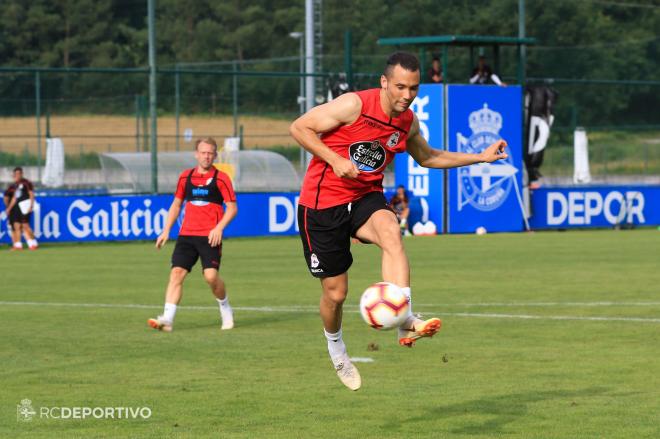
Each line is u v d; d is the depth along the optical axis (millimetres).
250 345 27469
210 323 31734
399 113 17562
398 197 72312
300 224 18469
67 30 164375
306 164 84375
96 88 148500
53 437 17953
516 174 75812
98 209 65000
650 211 81750
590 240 66812
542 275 45000
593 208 79625
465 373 23297
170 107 144250
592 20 151000
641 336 28359
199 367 24281
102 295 39156
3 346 27406
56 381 22688
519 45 77375
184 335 29312
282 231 70625
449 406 20062
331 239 18188
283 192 70688
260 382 22484
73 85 149500
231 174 78438
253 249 61219
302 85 97438
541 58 145250
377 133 17688
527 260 52562
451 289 39812
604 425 18453
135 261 54094
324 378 22906
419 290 39500
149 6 68750
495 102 74938
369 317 16297
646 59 147250
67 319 32656
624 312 33188
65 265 51875
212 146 30516
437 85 73312
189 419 19141
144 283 43406
